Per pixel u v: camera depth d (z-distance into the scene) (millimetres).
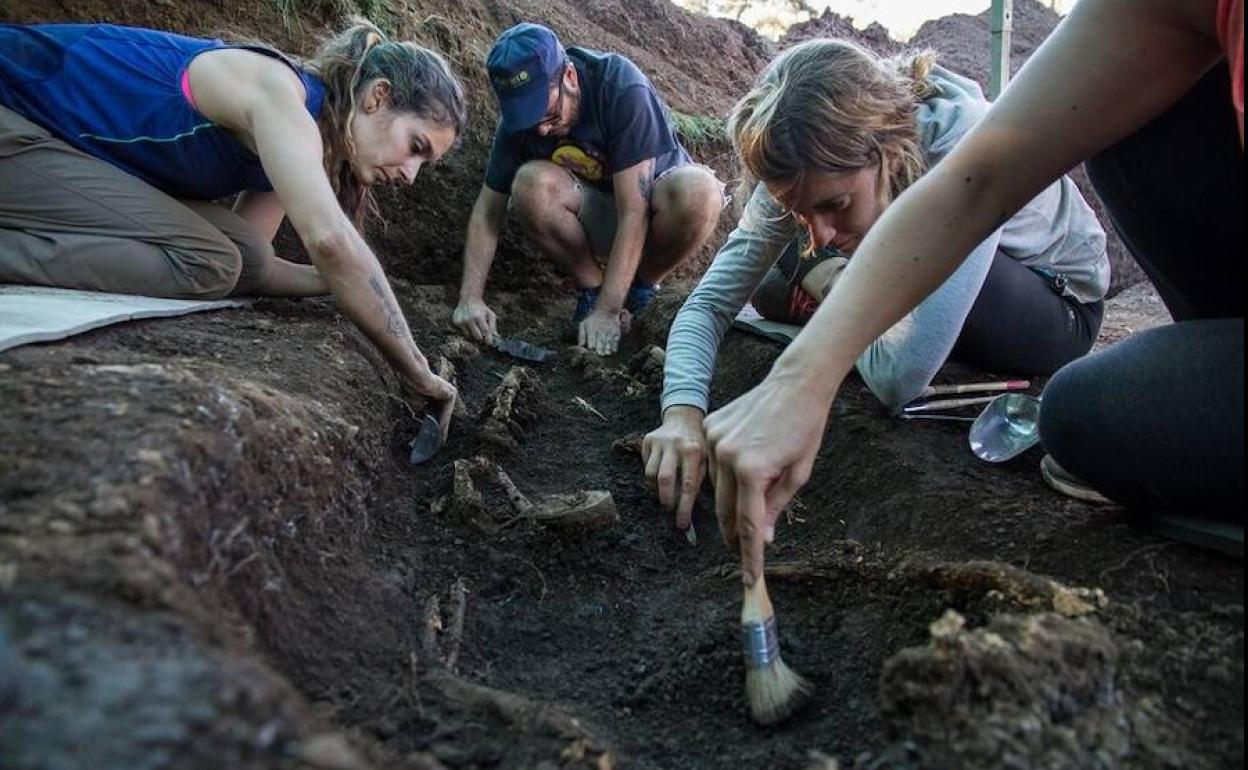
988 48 6371
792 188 1683
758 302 2629
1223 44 983
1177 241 1344
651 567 1750
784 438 1216
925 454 1773
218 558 1113
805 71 1636
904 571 1394
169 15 2975
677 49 5141
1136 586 1184
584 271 3324
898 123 1675
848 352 1245
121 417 1175
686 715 1312
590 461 2205
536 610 1591
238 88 1992
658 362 2621
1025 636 1017
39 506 958
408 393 2262
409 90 2125
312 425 1545
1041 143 1184
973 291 1787
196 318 2014
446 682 1216
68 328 1570
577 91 2914
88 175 2082
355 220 2389
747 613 1268
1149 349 1255
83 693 697
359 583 1434
